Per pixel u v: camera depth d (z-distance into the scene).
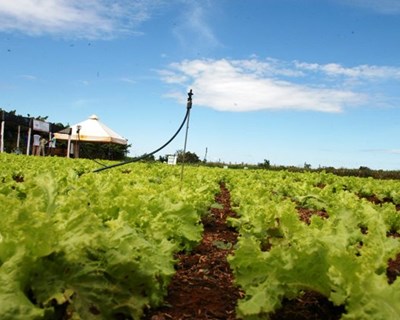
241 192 10.36
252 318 2.91
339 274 2.81
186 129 8.98
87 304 2.63
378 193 16.48
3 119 30.11
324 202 10.27
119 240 3.20
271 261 3.00
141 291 2.99
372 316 2.47
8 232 2.61
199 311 3.55
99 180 8.64
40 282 2.56
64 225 2.84
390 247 3.57
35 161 20.09
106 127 38.59
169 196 6.68
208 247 5.81
